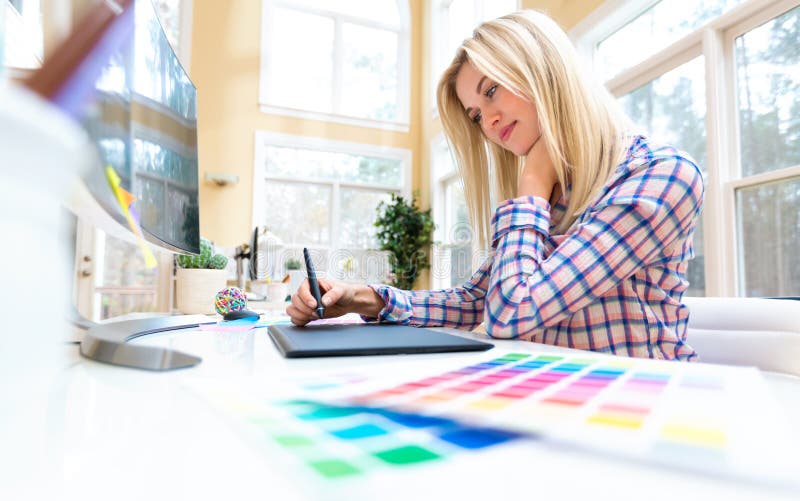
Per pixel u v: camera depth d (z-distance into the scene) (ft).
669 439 0.55
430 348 1.44
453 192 14.16
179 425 0.61
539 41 2.52
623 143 2.43
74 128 0.47
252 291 7.75
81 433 0.57
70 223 1.03
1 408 0.46
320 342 1.47
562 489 0.42
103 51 0.96
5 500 0.38
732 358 2.23
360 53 15.16
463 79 2.96
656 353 2.19
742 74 5.91
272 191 13.76
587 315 2.31
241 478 0.44
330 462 0.48
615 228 1.98
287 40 14.26
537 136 2.75
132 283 10.43
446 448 0.53
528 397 0.77
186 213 2.52
